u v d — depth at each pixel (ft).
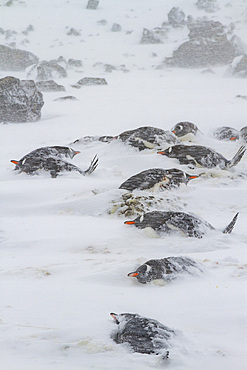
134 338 15.21
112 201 40.47
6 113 117.70
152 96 161.17
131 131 70.23
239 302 19.79
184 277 23.76
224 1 262.06
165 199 40.96
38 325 17.10
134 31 312.09
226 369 13.53
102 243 31.09
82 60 266.16
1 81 118.93
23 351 14.62
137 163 59.98
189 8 311.68
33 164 55.93
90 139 79.05
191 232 32.48
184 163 59.16
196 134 76.64
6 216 39.58
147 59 263.08
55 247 30.35
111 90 182.80
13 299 20.21
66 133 96.89
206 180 52.80
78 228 34.86
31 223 36.47
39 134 96.89
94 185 47.83
